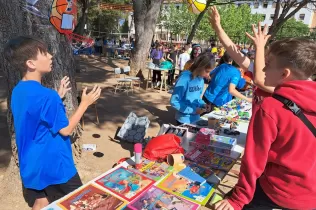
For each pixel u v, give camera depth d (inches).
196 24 438.9
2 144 156.5
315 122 47.2
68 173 71.5
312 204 50.6
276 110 47.7
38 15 90.4
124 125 173.8
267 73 53.0
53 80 102.5
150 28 391.5
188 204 62.0
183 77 138.3
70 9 89.1
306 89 46.6
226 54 156.6
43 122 63.7
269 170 52.9
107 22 1282.0
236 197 51.3
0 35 91.0
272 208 54.0
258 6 1951.3
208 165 81.7
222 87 158.7
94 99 68.7
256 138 49.4
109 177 72.2
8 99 100.6
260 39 72.9
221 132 110.6
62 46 103.9
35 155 65.6
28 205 104.3
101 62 574.6
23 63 61.7
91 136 179.5
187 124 118.4
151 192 65.8
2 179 119.3
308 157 47.4
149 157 85.0
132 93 313.7
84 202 61.2
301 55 46.6
